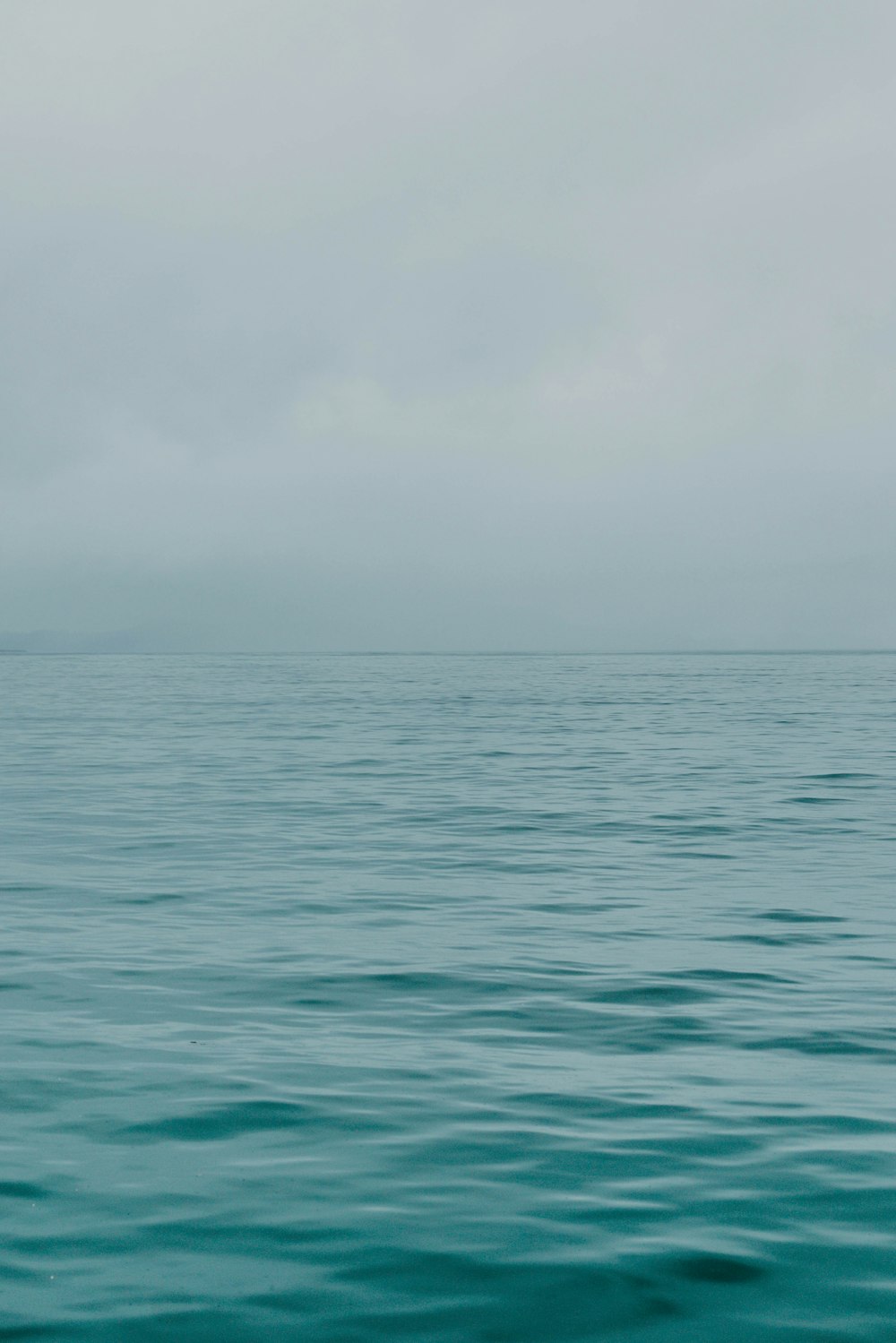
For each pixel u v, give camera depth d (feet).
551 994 44.73
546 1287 23.27
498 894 64.75
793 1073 35.60
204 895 64.28
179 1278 23.53
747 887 66.95
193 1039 38.88
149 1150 29.66
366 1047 38.14
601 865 74.08
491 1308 22.56
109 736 188.14
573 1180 28.02
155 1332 21.67
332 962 49.52
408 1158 29.25
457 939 53.93
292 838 85.51
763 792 113.91
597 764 141.38
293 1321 22.09
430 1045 38.45
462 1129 31.09
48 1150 29.66
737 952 51.39
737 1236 25.25
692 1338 21.63
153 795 111.34
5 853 78.64
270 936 54.34
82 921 57.57
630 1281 23.47
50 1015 41.60
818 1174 28.35
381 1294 23.03
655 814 98.07
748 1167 28.73
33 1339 21.45
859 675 587.68
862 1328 21.86
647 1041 38.88
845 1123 31.55
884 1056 37.27
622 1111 32.45
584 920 58.13
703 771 132.87
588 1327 21.97
